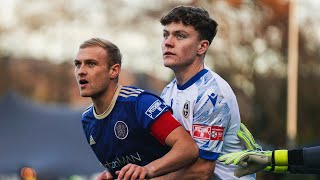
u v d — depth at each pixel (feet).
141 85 158.20
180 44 29.71
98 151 30.19
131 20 179.01
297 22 122.42
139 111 28.63
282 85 130.52
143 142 29.04
